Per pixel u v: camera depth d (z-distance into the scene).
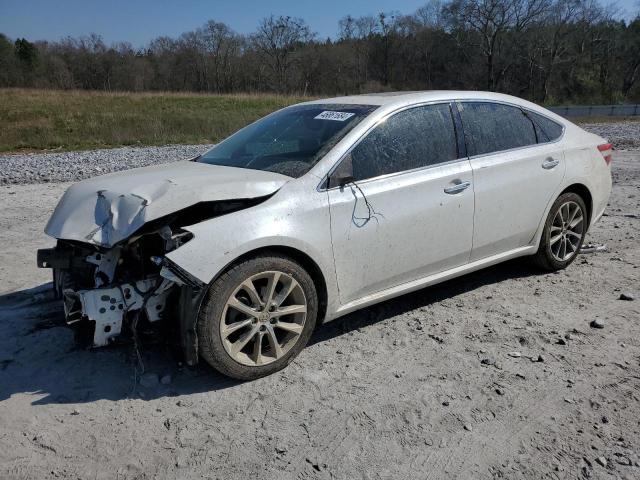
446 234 4.28
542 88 75.69
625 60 73.25
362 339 4.10
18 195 9.72
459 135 4.45
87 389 3.46
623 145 17.81
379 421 3.13
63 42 84.25
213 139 24.02
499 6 71.00
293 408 3.27
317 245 3.62
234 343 3.45
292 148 4.07
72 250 3.73
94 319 3.30
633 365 3.66
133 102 33.78
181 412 3.23
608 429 3.03
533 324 4.27
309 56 87.44
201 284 3.17
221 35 87.94
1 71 76.88
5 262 5.86
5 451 2.89
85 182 4.01
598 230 6.85
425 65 88.69
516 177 4.70
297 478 2.71
